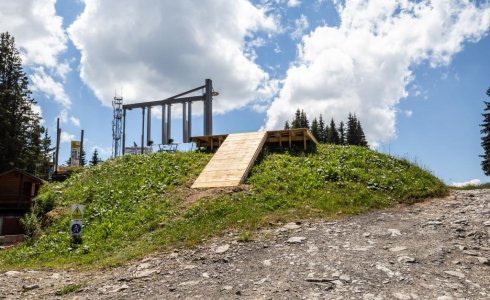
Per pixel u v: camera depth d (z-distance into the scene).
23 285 9.67
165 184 20.39
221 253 10.57
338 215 13.99
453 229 11.20
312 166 20.80
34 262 13.72
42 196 21.27
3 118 45.19
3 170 44.06
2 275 11.02
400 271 8.08
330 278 7.90
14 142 45.31
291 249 10.27
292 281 7.94
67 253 14.23
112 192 20.83
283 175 19.31
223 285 8.12
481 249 9.48
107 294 8.37
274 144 26.05
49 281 10.12
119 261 11.45
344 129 86.69
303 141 25.23
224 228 13.04
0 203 30.34
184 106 36.41
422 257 8.91
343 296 7.00
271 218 13.59
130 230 15.32
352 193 16.56
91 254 13.38
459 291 7.01
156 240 13.07
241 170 19.72
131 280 9.28
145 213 16.73
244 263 9.55
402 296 6.84
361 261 8.83
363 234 11.23
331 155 22.73
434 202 15.80
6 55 50.12
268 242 11.13
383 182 18.02
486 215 12.80
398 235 10.91
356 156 22.38
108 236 15.20
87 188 22.23
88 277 10.30
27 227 18.19
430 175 20.14
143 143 38.28
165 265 10.23
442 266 8.33
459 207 14.50
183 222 14.59
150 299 7.74
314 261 9.09
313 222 13.08
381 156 22.72
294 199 16.16
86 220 17.70
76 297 8.41
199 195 17.73
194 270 9.44
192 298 7.54
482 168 44.72
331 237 11.13
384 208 15.09
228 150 23.14
